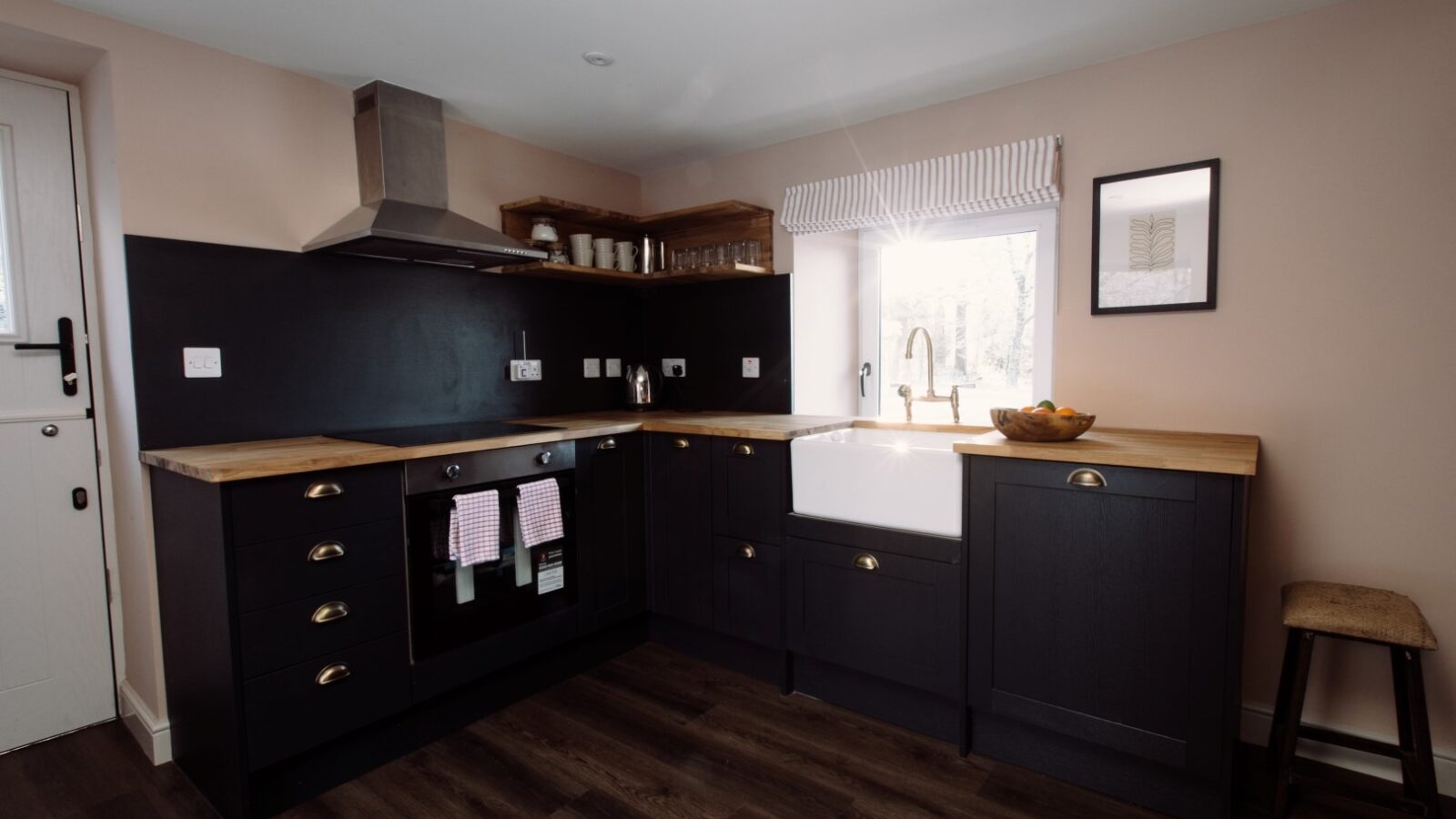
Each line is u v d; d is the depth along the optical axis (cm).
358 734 215
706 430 281
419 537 225
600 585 287
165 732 221
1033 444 213
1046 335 279
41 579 229
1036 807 197
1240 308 223
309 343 258
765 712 252
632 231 374
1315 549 215
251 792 191
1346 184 205
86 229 232
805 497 258
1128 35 225
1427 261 196
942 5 206
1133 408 244
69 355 229
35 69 220
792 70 251
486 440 241
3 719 224
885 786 206
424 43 229
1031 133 260
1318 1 203
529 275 332
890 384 335
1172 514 184
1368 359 205
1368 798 178
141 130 215
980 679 218
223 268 235
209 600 191
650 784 208
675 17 213
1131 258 241
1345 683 214
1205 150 227
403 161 264
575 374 357
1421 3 193
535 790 206
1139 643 191
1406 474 202
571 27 219
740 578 276
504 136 320
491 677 252
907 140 290
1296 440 217
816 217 313
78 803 201
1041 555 205
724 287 352
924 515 229
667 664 294
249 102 239
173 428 225
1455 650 198
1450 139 192
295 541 196
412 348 290
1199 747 184
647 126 309
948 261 310
